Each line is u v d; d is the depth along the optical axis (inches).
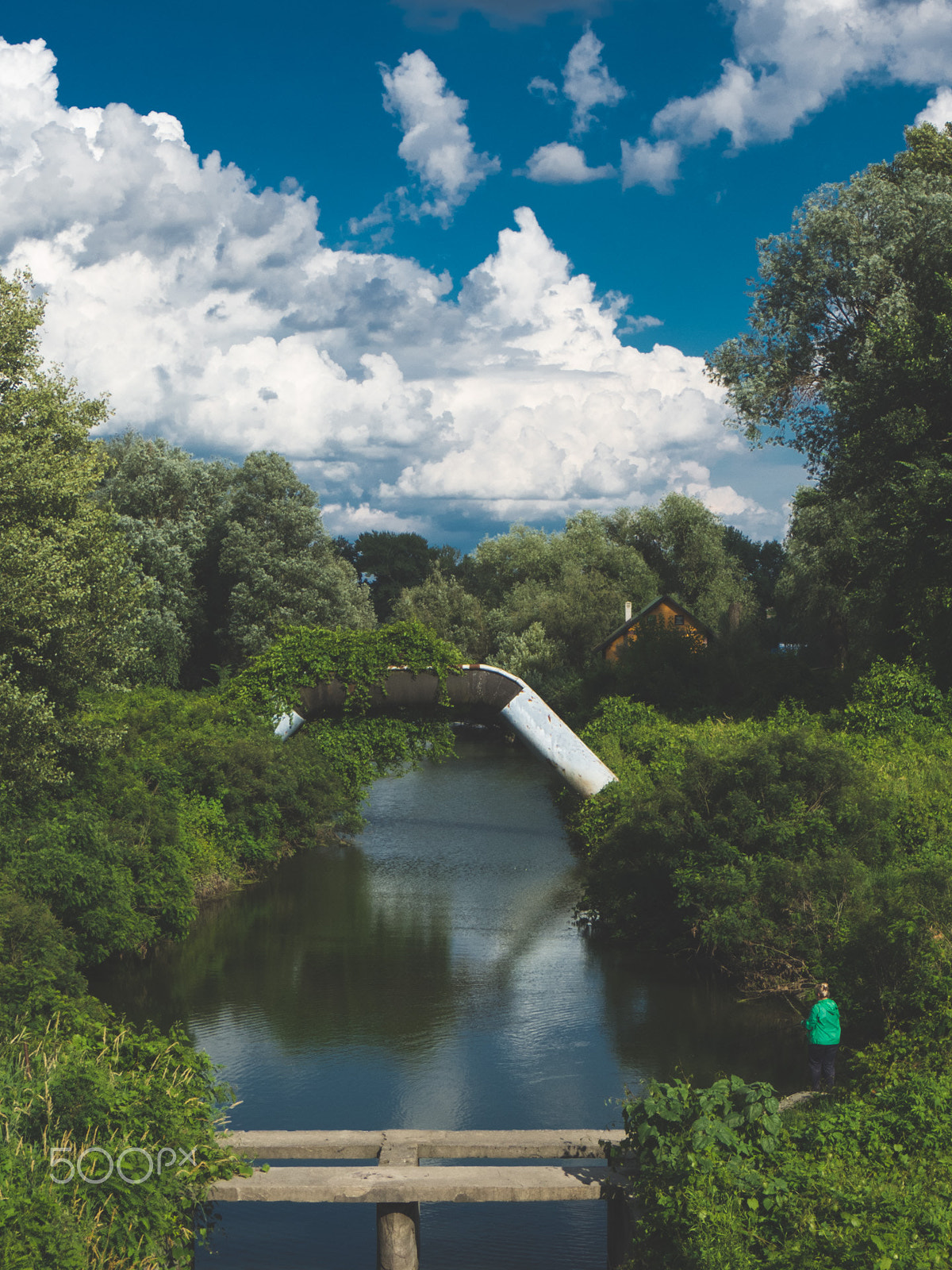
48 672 863.7
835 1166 374.6
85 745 906.1
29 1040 465.1
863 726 1279.5
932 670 1357.0
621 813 1043.3
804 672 1808.6
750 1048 681.6
